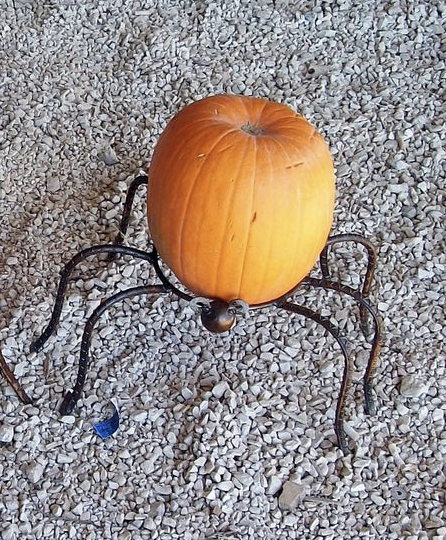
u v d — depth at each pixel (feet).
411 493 4.35
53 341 4.79
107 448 4.46
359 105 6.11
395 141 5.85
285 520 4.24
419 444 4.53
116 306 4.92
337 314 4.97
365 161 5.75
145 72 6.25
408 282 5.13
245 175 3.77
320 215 3.93
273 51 6.44
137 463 4.41
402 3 6.70
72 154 5.75
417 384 4.68
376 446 4.51
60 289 4.53
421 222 5.44
